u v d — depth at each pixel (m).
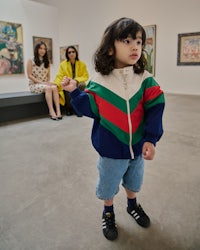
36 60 4.32
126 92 1.07
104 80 1.08
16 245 1.21
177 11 6.65
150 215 1.43
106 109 1.07
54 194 1.68
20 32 4.95
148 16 7.26
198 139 2.84
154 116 1.06
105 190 1.20
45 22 5.45
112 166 1.13
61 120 4.03
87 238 1.26
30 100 4.07
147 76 1.11
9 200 1.60
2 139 2.95
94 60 1.11
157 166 2.11
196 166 2.11
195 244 1.20
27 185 1.80
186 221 1.38
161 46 7.18
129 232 1.29
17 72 5.01
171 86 7.23
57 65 5.93
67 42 9.80
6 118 3.97
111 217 1.29
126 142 1.09
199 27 6.33
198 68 6.56
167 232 1.29
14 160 2.28
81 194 1.67
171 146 2.62
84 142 2.82
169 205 1.53
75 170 2.06
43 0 9.91
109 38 1.03
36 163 2.21
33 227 1.34
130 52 1.00
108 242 1.22
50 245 1.21
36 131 3.32
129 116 1.07
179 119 3.80
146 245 1.20
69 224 1.37
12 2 4.75
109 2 8.09
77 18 9.18
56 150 2.55
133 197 1.37
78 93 1.08
